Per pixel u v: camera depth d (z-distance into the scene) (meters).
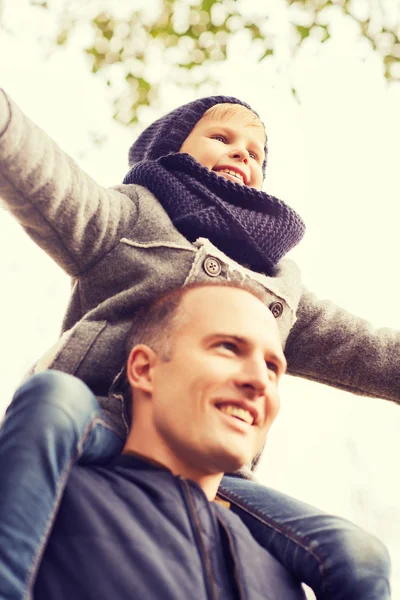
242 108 2.29
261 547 1.49
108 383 1.67
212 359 1.48
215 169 2.15
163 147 2.28
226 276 1.79
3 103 1.57
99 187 1.83
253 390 1.47
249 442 1.44
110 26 4.05
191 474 1.44
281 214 1.97
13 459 1.22
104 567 1.21
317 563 1.48
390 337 2.12
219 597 1.28
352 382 2.09
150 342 1.57
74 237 1.75
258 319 1.58
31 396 1.31
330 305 2.16
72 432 1.29
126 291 1.75
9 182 1.64
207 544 1.34
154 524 1.30
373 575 1.47
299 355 2.09
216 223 1.87
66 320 1.88
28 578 1.15
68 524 1.26
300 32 4.01
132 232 1.84
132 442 1.48
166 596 1.21
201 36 4.04
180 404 1.44
